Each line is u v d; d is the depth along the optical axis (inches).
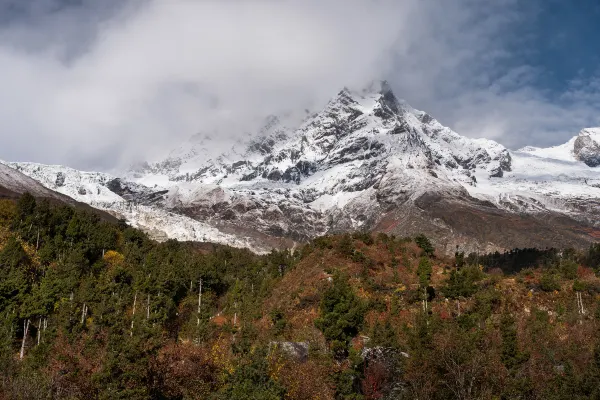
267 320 4261.8
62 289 4133.9
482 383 2751.0
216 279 5693.9
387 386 2962.6
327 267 5073.8
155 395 2738.7
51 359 2864.2
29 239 5546.3
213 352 3186.5
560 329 3902.6
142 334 3046.3
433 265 5536.4
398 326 3838.6
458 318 3759.8
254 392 2466.8
